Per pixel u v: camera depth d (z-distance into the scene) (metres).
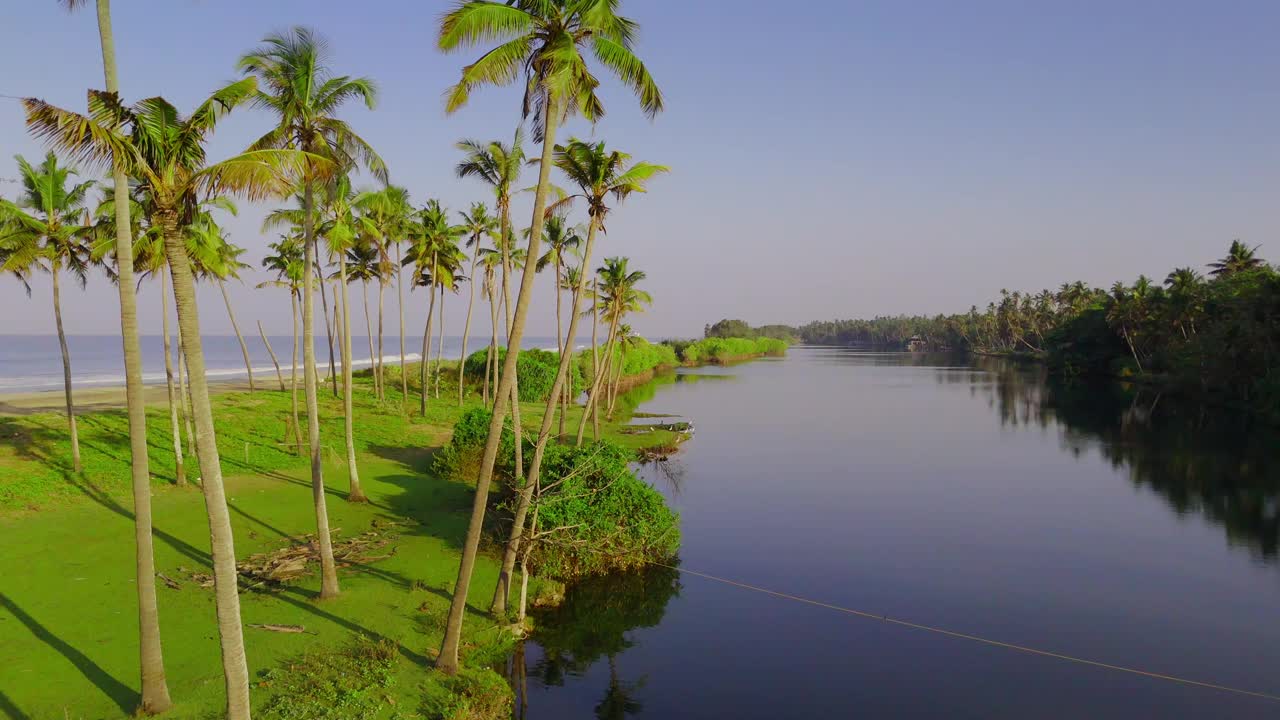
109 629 17.78
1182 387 93.25
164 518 27.47
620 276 50.97
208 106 11.82
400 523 29.00
